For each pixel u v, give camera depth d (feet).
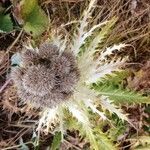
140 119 0.91
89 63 0.73
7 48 0.94
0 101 0.93
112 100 0.75
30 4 0.89
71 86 0.69
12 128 0.95
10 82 0.92
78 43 0.73
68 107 0.75
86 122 0.74
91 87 0.79
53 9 0.97
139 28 0.95
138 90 0.91
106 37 0.95
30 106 0.79
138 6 0.97
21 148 0.93
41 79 0.64
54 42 0.74
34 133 0.90
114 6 0.96
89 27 0.95
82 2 0.96
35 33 0.92
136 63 0.93
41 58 0.67
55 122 0.83
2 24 0.93
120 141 0.92
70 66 0.70
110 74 0.77
